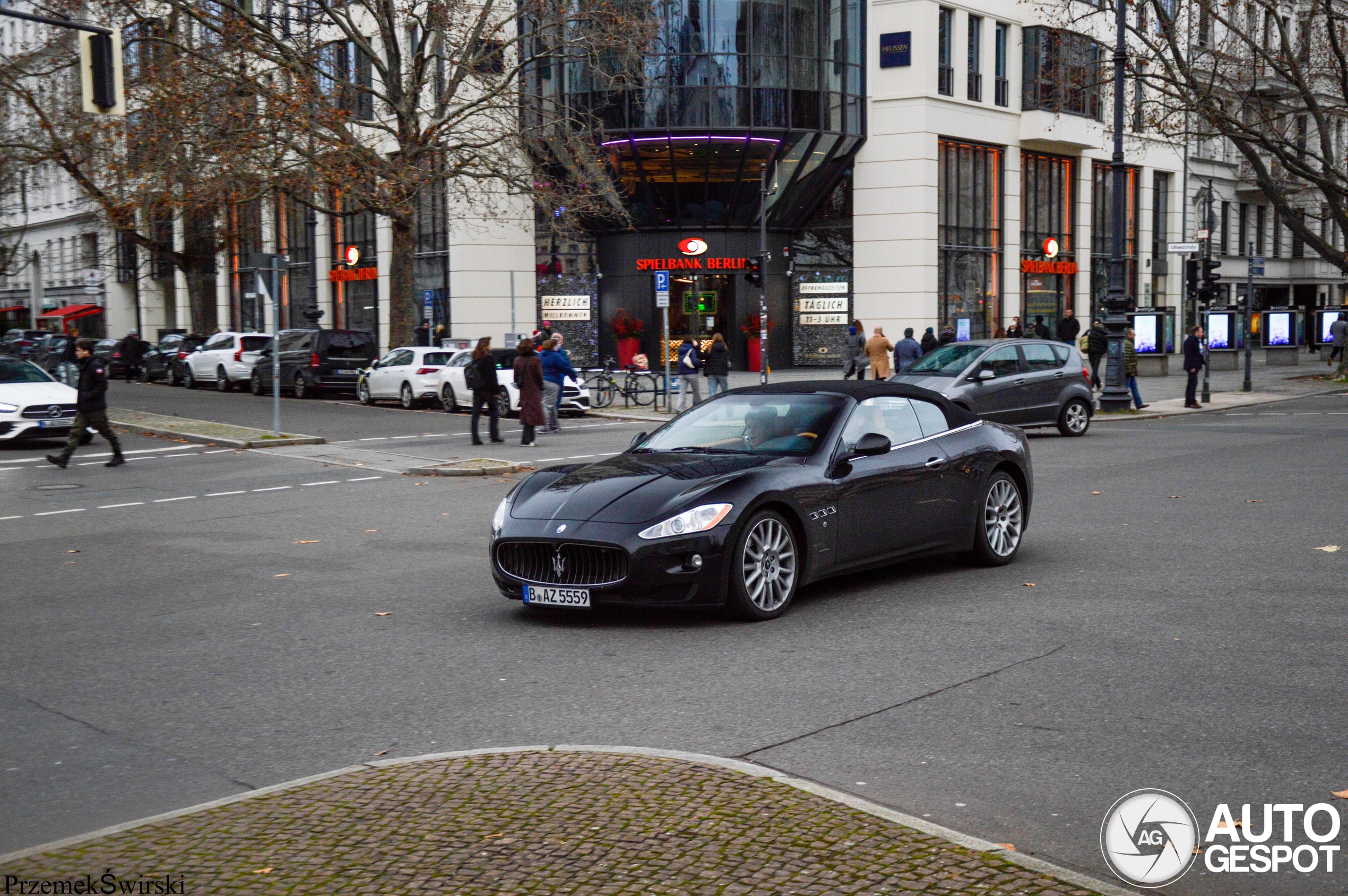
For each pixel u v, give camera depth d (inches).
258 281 866.1
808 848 159.0
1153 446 770.8
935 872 151.6
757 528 312.2
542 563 312.8
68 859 161.6
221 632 312.7
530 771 192.2
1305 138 1561.3
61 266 2783.0
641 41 1223.5
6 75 1246.3
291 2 1293.1
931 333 1424.7
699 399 1080.2
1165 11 1466.5
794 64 1605.6
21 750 220.5
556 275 1708.9
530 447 823.7
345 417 1096.2
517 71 1212.5
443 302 1753.2
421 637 303.6
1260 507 497.0
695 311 1756.9
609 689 253.0
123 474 703.7
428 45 1581.0
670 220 1716.3
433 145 1222.9
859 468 342.6
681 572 299.7
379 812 175.8
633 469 331.9
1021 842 170.9
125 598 360.5
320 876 154.2
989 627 302.5
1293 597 328.8
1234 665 261.3
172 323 2605.8
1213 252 2372.0
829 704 238.5
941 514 365.1
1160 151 2161.7
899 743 213.6
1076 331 1379.2
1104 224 2037.4
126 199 1218.0
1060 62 1507.1
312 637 305.6
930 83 1662.2
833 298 1750.7
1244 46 1850.4
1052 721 224.8
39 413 845.8
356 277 1924.2
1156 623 302.2
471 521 504.1
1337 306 2255.2
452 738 221.9
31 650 298.7
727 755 209.3
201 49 1142.3
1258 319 2459.4
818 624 309.1
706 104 1587.1
